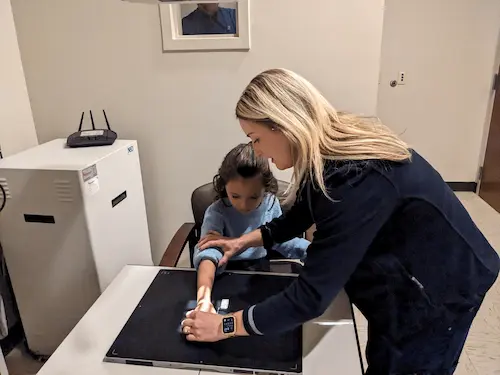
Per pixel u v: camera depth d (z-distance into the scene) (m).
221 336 0.87
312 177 0.78
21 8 1.83
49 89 1.95
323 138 0.78
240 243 1.18
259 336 0.92
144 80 1.90
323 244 0.78
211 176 2.04
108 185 1.61
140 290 1.11
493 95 3.29
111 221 1.65
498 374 1.74
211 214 1.32
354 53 1.79
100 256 1.59
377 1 1.72
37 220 1.53
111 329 0.96
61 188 1.46
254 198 1.23
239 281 1.13
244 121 0.80
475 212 3.23
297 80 0.78
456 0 3.14
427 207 0.81
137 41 1.84
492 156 3.31
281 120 0.75
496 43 3.20
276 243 1.17
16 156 1.60
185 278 1.15
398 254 0.84
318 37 1.78
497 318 2.08
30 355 1.83
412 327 0.90
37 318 1.71
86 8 1.81
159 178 2.06
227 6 1.76
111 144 1.75
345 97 1.86
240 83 1.87
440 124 3.48
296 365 0.84
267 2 1.75
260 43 1.81
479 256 0.91
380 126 0.87
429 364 0.94
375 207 0.76
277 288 1.09
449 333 0.93
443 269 0.86
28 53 1.90
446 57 3.29
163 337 0.92
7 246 1.60
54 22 1.84
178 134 1.98
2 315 1.56
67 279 1.61
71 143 1.71
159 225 2.15
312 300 0.79
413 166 0.82
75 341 0.92
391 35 3.27
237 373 0.83
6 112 1.82
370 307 0.92
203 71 1.87
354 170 0.76
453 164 3.59
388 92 3.43
